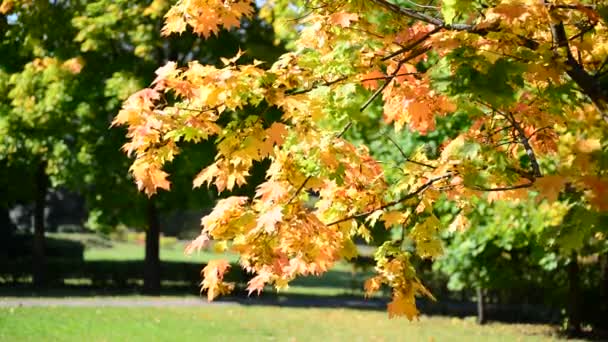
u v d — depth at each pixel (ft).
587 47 15.72
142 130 14.57
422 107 18.22
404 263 17.63
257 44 74.49
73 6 75.92
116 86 70.33
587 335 54.03
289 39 52.42
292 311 65.87
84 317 56.18
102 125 72.28
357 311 67.36
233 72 15.07
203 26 16.03
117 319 55.93
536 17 14.65
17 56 80.07
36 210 87.66
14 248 112.06
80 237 162.30
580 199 14.60
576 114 23.47
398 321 60.49
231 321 57.88
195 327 53.93
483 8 15.25
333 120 17.97
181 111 15.24
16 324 51.72
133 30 70.90
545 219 42.22
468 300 78.28
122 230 180.45
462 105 14.24
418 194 18.60
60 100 72.49
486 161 16.01
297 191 16.01
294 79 15.92
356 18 16.39
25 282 89.66
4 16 79.36
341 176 17.22
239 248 15.70
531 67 14.21
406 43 17.80
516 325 59.67
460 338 51.67
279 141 15.20
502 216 44.52
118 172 73.61
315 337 51.08
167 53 76.95
